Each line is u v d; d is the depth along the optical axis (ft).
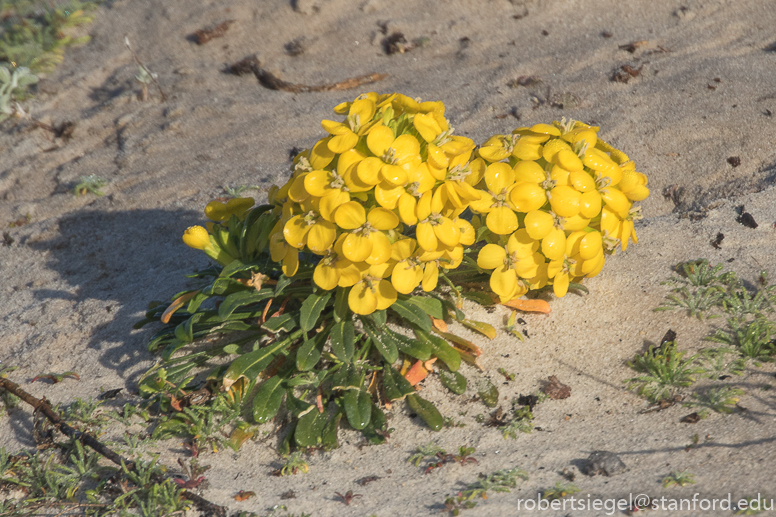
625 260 14.02
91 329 14.14
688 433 10.18
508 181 10.92
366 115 10.26
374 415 10.88
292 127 20.98
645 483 9.36
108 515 9.65
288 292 11.89
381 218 9.91
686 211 15.98
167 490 9.77
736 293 12.79
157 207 18.20
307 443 10.53
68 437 11.19
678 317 12.45
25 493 10.36
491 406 11.14
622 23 24.16
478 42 24.18
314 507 9.58
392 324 12.16
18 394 11.56
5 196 19.75
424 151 10.34
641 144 18.02
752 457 9.52
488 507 9.23
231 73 24.00
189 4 27.27
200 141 20.85
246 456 10.69
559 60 22.49
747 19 23.12
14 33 26.27
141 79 22.67
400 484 9.90
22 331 14.43
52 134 22.00
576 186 10.70
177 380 11.59
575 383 11.48
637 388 11.21
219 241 12.25
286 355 11.66
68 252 17.08
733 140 17.46
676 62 21.24
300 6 25.85
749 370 11.17
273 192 12.73
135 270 16.12
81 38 26.27
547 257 11.05
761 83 19.38
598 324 12.46
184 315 13.14
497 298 12.55
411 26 25.16
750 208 15.07
